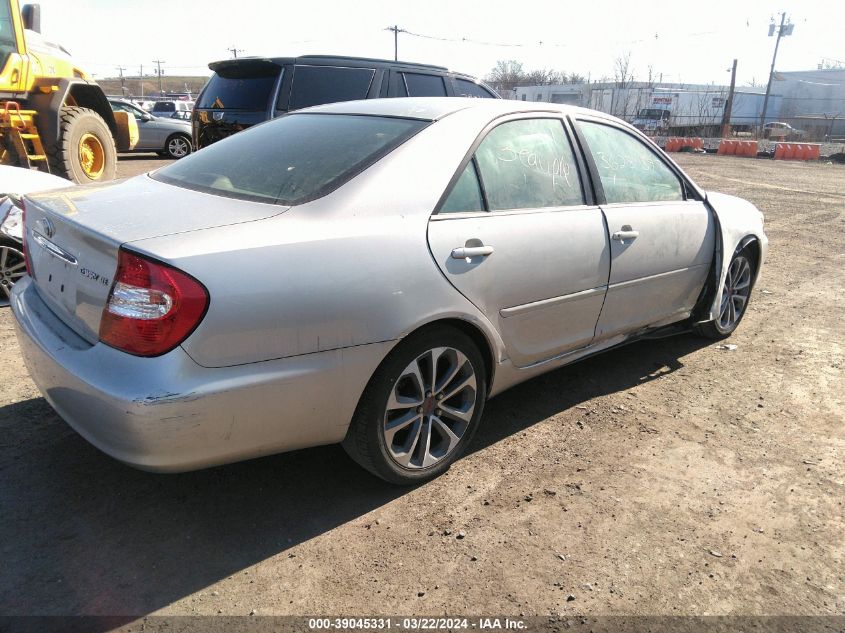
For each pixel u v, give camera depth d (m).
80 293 2.46
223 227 2.37
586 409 3.78
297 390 2.41
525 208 3.21
